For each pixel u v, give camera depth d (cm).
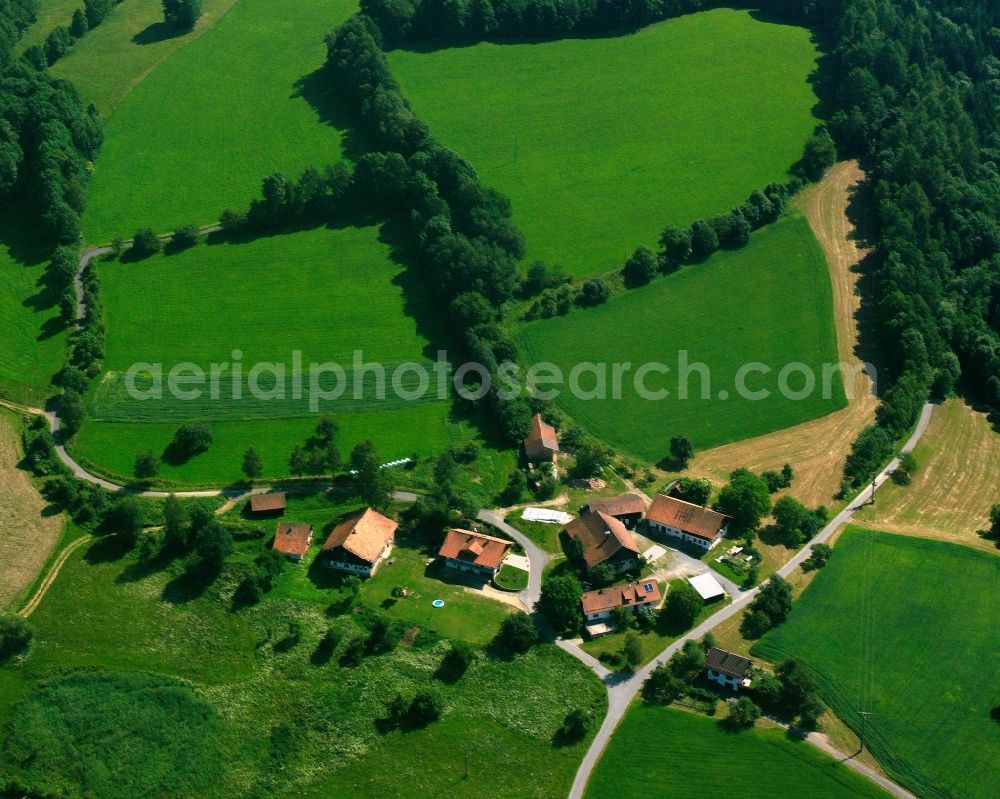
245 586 15688
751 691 14438
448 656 14988
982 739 13825
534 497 17988
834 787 13300
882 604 15788
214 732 13988
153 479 17975
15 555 16288
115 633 15162
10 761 13600
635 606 15625
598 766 13625
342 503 17712
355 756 13725
